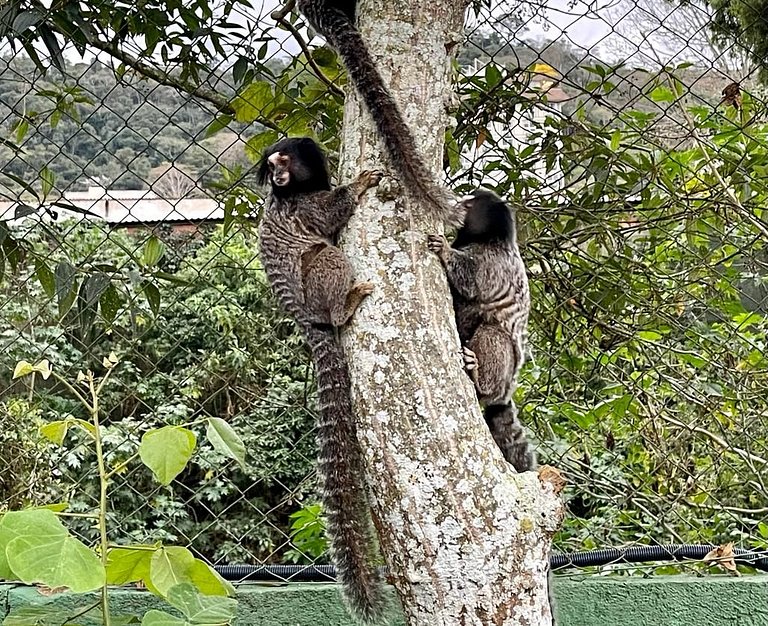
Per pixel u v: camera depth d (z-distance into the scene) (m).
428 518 2.16
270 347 3.87
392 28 2.52
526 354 4.16
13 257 3.32
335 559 2.73
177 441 2.11
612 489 3.93
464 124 3.86
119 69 3.63
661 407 3.89
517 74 3.61
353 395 2.32
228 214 3.68
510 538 2.16
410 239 2.39
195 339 3.75
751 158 3.77
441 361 2.28
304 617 3.16
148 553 2.22
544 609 2.18
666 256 4.24
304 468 3.65
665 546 3.37
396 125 2.44
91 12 3.46
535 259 4.21
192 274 3.92
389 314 2.31
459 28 2.61
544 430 4.06
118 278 3.21
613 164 3.83
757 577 3.27
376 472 2.23
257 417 3.66
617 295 3.99
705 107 3.94
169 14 3.55
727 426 4.13
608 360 3.97
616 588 3.22
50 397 3.88
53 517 1.95
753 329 4.51
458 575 2.13
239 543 3.43
